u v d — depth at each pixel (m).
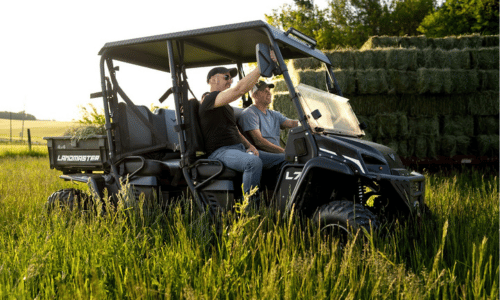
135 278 2.13
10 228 3.33
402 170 3.03
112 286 2.14
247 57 4.25
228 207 3.26
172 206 3.66
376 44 8.16
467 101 7.38
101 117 7.07
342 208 2.73
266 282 1.87
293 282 1.93
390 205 3.20
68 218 3.60
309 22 33.06
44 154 16.72
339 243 2.63
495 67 7.31
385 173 2.88
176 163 3.82
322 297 1.80
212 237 2.97
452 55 7.40
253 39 3.65
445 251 2.76
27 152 16.59
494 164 7.21
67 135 4.35
